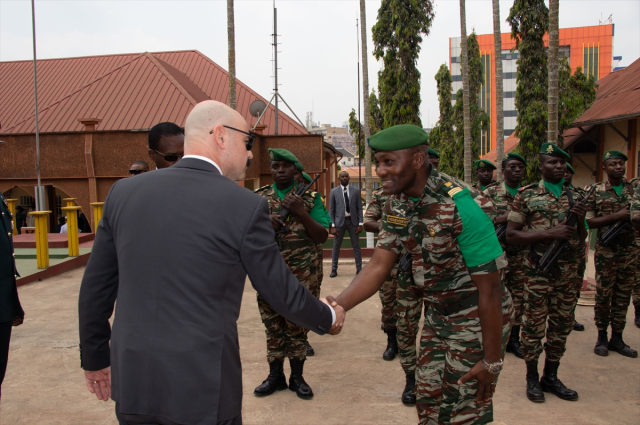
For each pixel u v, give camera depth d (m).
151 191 1.54
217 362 1.44
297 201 3.55
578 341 4.65
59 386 3.66
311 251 3.80
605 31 53.47
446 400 2.09
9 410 3.27
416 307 3.35
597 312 4.34
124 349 1.45
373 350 4.49
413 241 2.10
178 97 14.79
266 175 10.62
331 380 3.81
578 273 3.48
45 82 17.70
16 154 10.12
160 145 2.87
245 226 1.50
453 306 2.11
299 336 3.53
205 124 1.68
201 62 18.16
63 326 5.14
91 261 1.67
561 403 3.37
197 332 1.42
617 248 4.14
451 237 1.98
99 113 14.38
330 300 2.17
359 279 2.30
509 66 52.06
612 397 3.45
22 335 4.84
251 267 1.52
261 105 13.25
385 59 17.81
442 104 26.58
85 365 1.73
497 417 3.15
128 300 1.48
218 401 1.43
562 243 3.29
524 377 3.88
